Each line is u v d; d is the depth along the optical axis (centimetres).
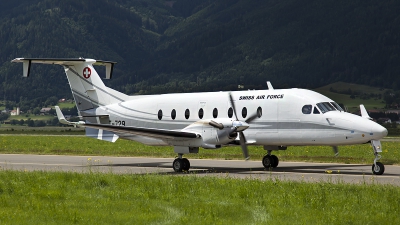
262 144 4522
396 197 2806
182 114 4875
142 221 2386
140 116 5147
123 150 7638
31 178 3716
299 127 4288
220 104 4669
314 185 3203
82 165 5188
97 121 5434
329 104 4300
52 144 9706
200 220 2405
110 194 3050
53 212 2547
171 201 2842
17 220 2409
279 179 3700
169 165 5209
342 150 7450
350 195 2888
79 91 5547
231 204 2744
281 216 2475
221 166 5012
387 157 6069
